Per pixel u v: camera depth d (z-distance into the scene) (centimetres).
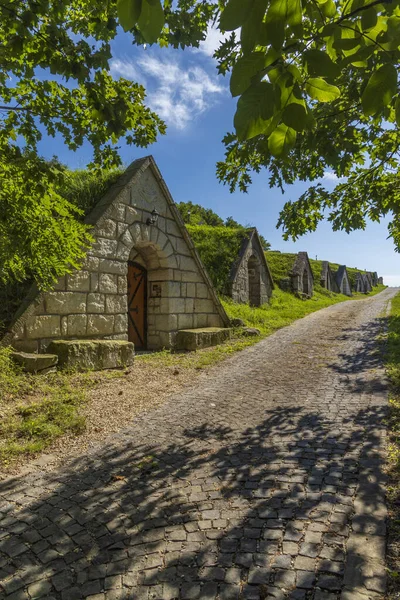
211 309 1179
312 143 210
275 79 107
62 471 356
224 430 453
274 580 213
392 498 288
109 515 285
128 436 439
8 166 417
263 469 349
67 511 291
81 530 268
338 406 521
